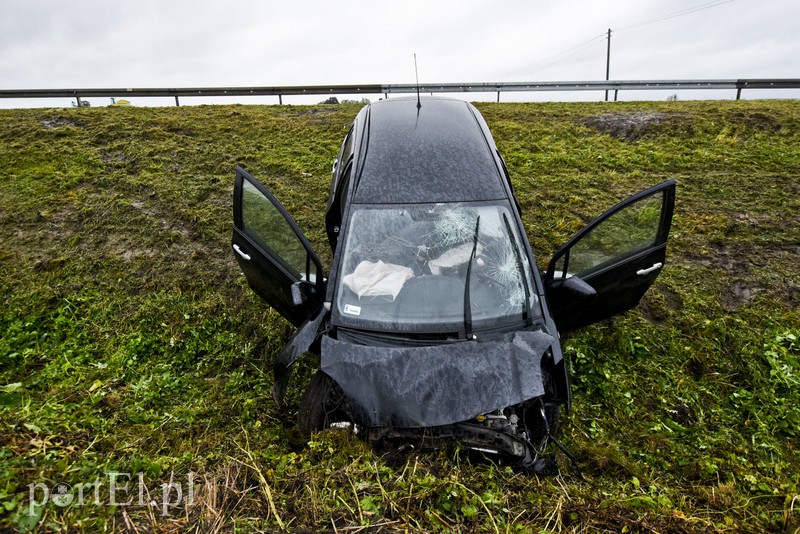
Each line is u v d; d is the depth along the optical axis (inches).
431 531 102.7
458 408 115.1
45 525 95.4
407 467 118.7
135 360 182.7
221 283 221.8
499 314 135.5
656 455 150.5
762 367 182.7
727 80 537.3
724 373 182.7
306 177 315.3
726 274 224.5
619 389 174.2
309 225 264.2
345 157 195.9
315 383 137.4
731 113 405.7
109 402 153.9
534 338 128.8
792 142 355.9
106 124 389.7
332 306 138.2
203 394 168.2
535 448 129.8
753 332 194.9
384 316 135.1
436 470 119.2
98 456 119.6
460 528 103.7
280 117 441.4
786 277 220.7
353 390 118.9
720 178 308.5
